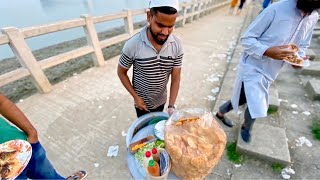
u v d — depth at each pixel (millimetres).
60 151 2508
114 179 2160
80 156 2436
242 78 2070
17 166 1205
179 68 1815
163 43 1518
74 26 3951
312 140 2479
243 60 2105
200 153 1202
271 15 1730
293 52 1667
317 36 5473
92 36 4371
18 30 3113
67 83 4059
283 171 2123
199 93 3662
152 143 1568
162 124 1699
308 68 3850
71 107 3322
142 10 5801
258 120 2799
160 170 1278
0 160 1214
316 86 3248
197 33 7742
